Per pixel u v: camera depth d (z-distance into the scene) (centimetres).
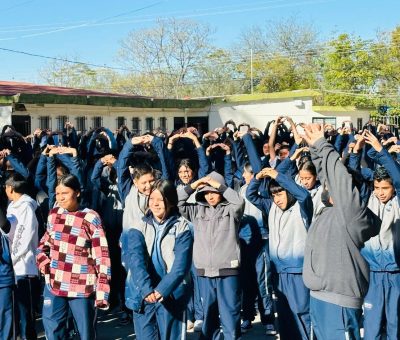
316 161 453
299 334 594
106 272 518
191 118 2222
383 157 512
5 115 1555
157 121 2058
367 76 2919
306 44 4722
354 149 644
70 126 997
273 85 4606
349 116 2602
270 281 703
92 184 753
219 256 568
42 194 753
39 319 772
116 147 859
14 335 573
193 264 631
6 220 570
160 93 4612
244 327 719
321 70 4338
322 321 455
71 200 532
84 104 1731
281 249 592
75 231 529
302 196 558
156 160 694
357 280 446
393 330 566
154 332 481
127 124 1933
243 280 710
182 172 713
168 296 470
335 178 433
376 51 2995
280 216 596
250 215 711
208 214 582
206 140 938
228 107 2270
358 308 451
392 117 2902
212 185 570
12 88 1853
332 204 461
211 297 577
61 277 529
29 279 634
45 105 1653
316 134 446
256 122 2305
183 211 580
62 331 538
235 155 875
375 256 565
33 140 1024
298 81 4578
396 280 566
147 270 477
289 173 677
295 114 2323
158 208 475
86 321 528
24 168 752
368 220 441
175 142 841
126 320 748
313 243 461
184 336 484
